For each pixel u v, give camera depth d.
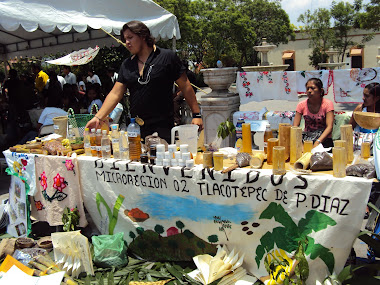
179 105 7.49
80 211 3.31
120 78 3.51
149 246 3.04
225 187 2.59
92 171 3.17
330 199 2.28
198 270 2.75
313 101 3.76
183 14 25.41
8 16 5.41
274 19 31.12
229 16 28.03
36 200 3.49
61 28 5.88
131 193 3.01
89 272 2.87
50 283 2.61
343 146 2.48
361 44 27.94
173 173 2.77
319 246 2.35
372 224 2.45
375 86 3.50
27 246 3.22
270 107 12.22
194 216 2.78
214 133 5.26
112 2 6.50
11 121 6.89
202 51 28.78
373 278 2.34
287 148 2.67
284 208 2.45
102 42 8.79
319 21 27.31
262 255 2.61
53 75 8.15
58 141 3.52
